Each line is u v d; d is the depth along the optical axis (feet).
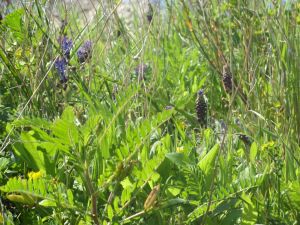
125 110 1.69
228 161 1.52
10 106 1.86
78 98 1.92
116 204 1.32
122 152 1.41
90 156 1.43
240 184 1.46
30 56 1.95
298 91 1.88
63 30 2.02
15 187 1.27
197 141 1.77
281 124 1.83
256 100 1.99
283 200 1.52
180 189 1.43
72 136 1.32
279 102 1.92
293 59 1.96
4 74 1.93
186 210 1.43
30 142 1.44
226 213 1.43
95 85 2.00
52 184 1.36
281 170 1.61
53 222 1.36
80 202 1.40
